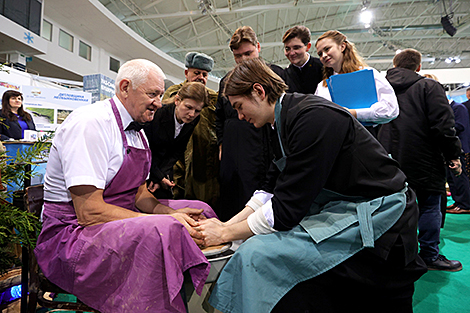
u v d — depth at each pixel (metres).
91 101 4.98
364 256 0.92
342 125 0.94
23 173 1.33
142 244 0.82
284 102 1.03
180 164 2.10
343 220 0.95
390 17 12.84
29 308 1.02
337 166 0.97
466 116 3.37
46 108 4.79
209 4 10.56
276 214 0.96
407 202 1.00
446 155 1.88
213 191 2.07
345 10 12.77
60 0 9.76
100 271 0.85
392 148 1.94
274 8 10.84
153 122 1.55
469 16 12.01
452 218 3.32
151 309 0.79
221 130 2.01
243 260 0.90
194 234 1.01
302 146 0.93
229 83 1.01
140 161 1.08
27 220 1.03
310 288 0.94
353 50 1.70
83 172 0.90
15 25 8.69
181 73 17.00
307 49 2.05
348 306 0.95
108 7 11.77
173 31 14.02
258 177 1.75
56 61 11.14
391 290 0.94
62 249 0.92
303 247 0.92
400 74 1.99
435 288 1.71
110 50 13.66
